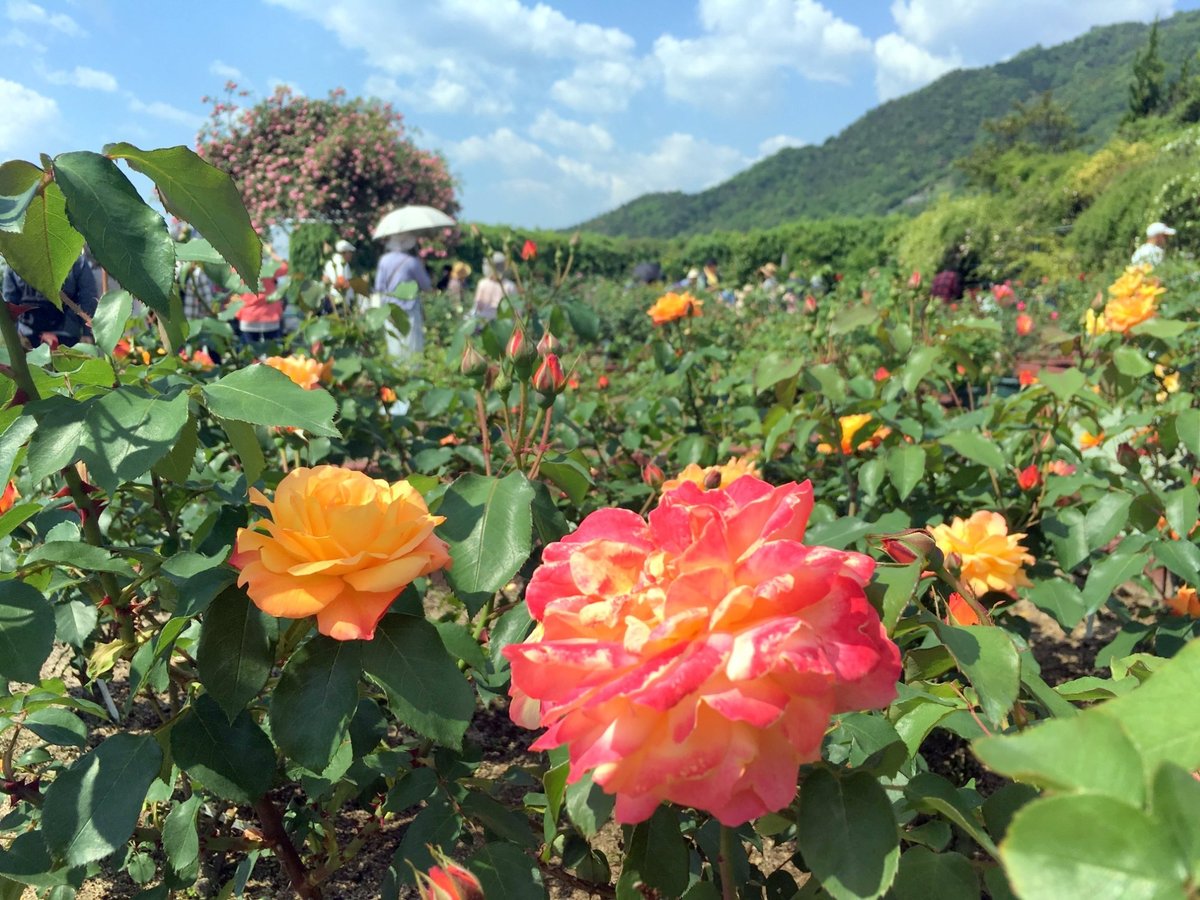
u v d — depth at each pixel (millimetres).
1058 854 426
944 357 3256
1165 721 553
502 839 1254
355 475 1057
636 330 12781
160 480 1595
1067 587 1864
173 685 1635
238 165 17500
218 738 1082
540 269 3688
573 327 2955
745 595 673
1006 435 2963
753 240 29406
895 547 966
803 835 729
